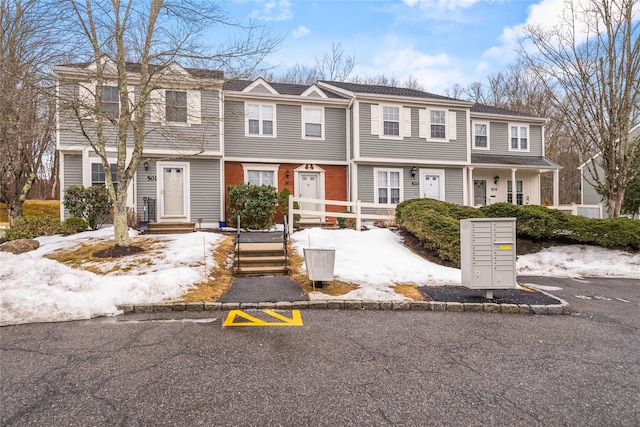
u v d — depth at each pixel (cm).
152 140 1380
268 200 1369
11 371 338
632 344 423
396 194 1691
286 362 364
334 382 321
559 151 3312
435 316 535
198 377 329
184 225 1258
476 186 1922
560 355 389
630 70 1121
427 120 1714
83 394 296
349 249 968
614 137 1172
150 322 491
